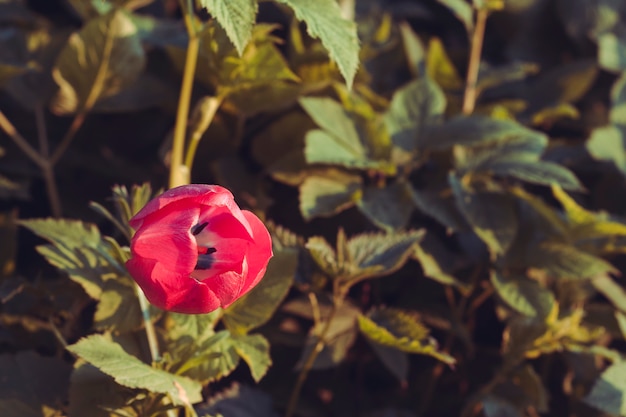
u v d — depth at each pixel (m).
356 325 0.78
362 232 0.83
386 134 0.81
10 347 0.76
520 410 0.78
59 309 0.74
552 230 0.81
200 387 0.64
